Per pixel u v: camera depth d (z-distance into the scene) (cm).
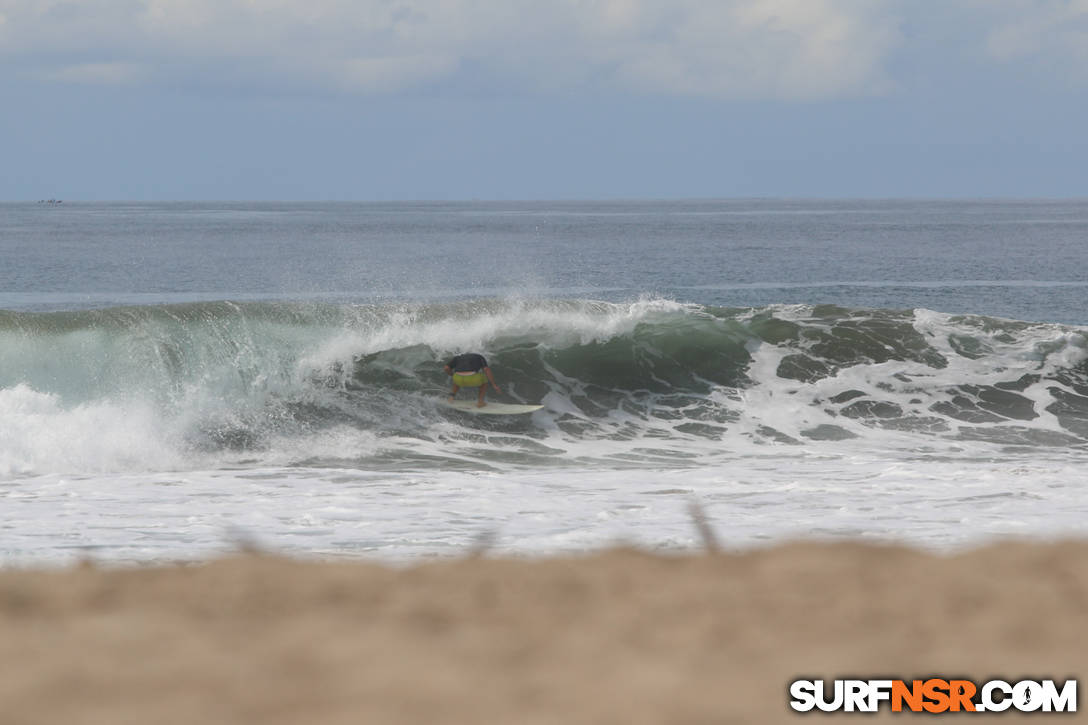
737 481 4653
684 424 6431
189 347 6494
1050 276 19800
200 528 3541
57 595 1394
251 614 1275
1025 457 5634
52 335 6384
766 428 6359
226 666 983
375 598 1372
